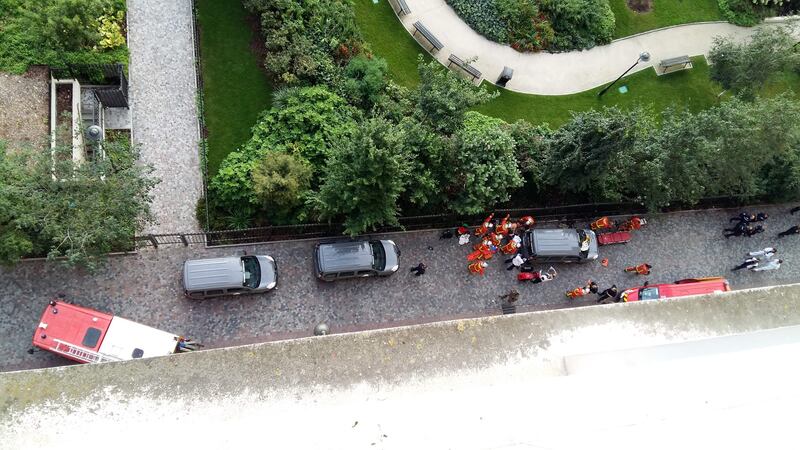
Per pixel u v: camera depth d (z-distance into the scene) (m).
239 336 24.19
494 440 8.82
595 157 24.95
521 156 28.98
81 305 23.06
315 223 26.20
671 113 29.59
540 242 27.86
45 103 24.08
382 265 25.94
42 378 9.95
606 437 8.78
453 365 11.27
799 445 8.52
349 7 31.20
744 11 39.41
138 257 24.36
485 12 34.16
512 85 33.72
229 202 25.72
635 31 37.19
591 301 28.84
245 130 27.66
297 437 8.91
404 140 23.69
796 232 32.59
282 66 27.53
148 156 26.30
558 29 35.34
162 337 22.00
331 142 25.97
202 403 10.19
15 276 22.81
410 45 32.47
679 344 12.27
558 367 11.61
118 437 9.41
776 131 27.83
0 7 24.98
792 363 10.05
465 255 28.02
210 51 28.47
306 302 25.34
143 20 28.34
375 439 8.86
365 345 11.17
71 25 22.64
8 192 19.28
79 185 21.06
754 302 13.34
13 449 9.24
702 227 32.03
